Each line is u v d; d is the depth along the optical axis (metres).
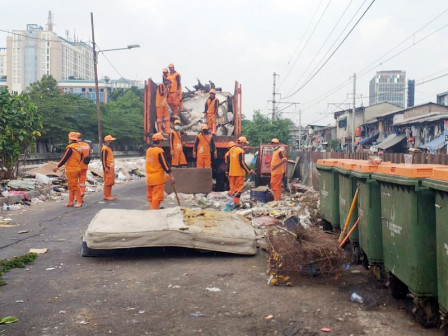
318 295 5.14
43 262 6.68
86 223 9.79
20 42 148.00
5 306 4.83
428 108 39.66
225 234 7.05
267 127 48.25
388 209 4.86
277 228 6.55
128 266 6.48
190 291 5.33
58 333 4.13
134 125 62.84
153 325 4.31
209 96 16.20
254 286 5.51
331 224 7.70
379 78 155.00
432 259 4.04
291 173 20.88
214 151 14.91
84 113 48.41
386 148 35.06
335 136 61.56
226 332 4.14
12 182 13.86
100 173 20.55
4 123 14.16
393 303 4.82
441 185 3.58
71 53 157.38
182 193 14.26
